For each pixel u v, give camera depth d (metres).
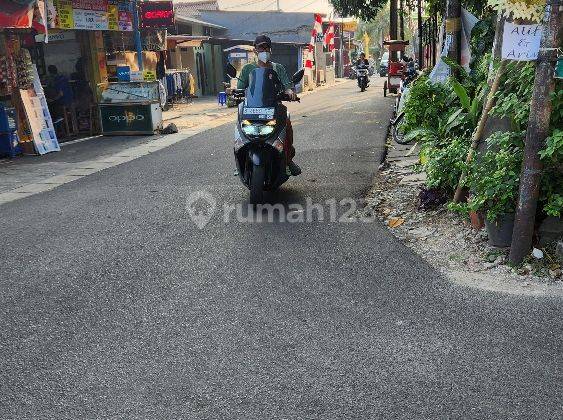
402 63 21.23
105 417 2.97
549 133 4.54
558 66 4.25
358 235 5.71
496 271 4.70
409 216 6.25
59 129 14.12
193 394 3.15
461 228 5.61
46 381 3.31
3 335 3.87
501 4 4.54
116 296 4.44
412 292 4.38
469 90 6.86
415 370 3.33
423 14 21.42
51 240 5.86
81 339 3.79
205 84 28.48
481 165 5.12
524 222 4.62
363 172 8.63
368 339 3.69
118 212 6.85
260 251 5.34
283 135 6.81
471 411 2.95
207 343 3.69
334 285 4.54
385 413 2.95
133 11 16.45
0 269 5.09
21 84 11.87
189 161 10.17
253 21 32.41
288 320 3.97
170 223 6.31
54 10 12.95
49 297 4.46
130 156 11.15
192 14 33.38
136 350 3.63
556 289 4.34
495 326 3.82
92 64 15.05
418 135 6.89
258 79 6.96
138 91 14.06
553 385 3.16
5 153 11.34
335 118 15.66
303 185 7.91
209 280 4.70
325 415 2.94
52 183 8.84
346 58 51.16
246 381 3.26
